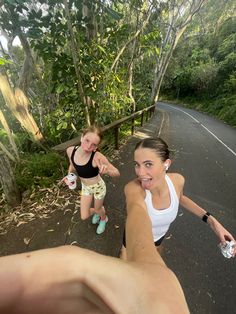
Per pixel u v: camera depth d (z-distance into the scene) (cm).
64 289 33
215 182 480
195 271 231
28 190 349
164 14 1168
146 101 1655
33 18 371
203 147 802
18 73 494
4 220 294
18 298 31
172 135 969
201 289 211
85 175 226
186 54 3288
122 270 35
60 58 423
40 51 410
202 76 2697
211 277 225
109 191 381
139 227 75
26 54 417
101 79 536
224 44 2592
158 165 103
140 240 65
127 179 437
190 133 1088
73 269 33
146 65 1518
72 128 535
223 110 1984
